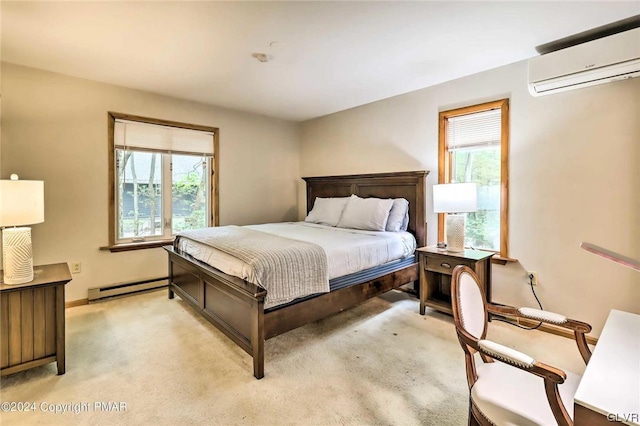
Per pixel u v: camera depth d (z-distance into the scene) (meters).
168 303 3.17
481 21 2.04
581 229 2.41
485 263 2.78
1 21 2.02
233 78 3.06
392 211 3.45
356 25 2.09
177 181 3.81
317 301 2.27
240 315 2.07
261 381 1.88
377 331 2.58
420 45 2.37
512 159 2.74
